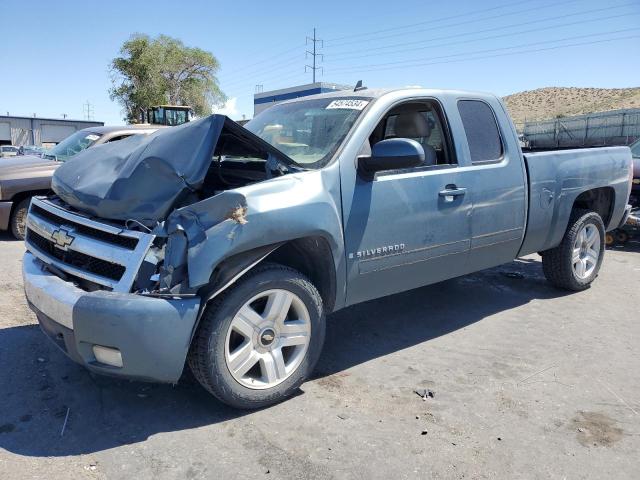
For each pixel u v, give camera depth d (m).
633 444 3.11
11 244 8.01
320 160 3.72
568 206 5.45
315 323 3.57
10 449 2.95
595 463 2.93
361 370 4.02
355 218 3.69
